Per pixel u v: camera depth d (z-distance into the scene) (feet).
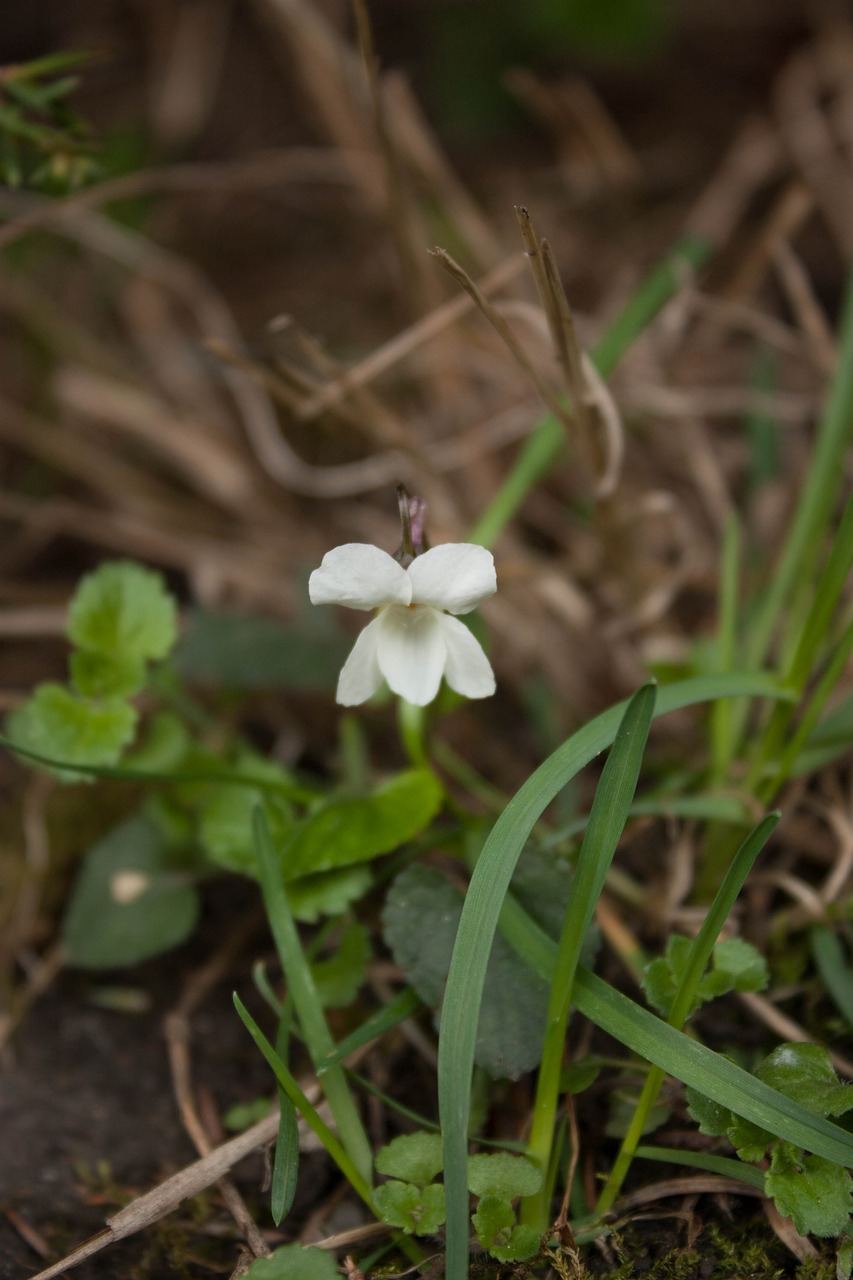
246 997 0.96
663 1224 0.85
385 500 1.27
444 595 0.84
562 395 1.03
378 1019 0.87
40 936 1.00
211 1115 0.92
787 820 0.99
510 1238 0.83
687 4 1.68
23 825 1.05
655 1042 0.83
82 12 1.66
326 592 0.84
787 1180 0.82
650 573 1.12
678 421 1.20
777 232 1.20
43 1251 0.87
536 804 0.83
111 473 1.26
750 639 1.03
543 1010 0.87
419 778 0.95
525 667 1.12
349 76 1.21
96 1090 0.93
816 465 1.00
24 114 1.02
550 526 1.21
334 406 1.05
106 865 0.99
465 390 1.27
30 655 1.15
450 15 1.67
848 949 0.94
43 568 1.25
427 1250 0.85
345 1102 0.87
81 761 0.93
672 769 1.04
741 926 0.95
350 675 0.85
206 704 1.11
